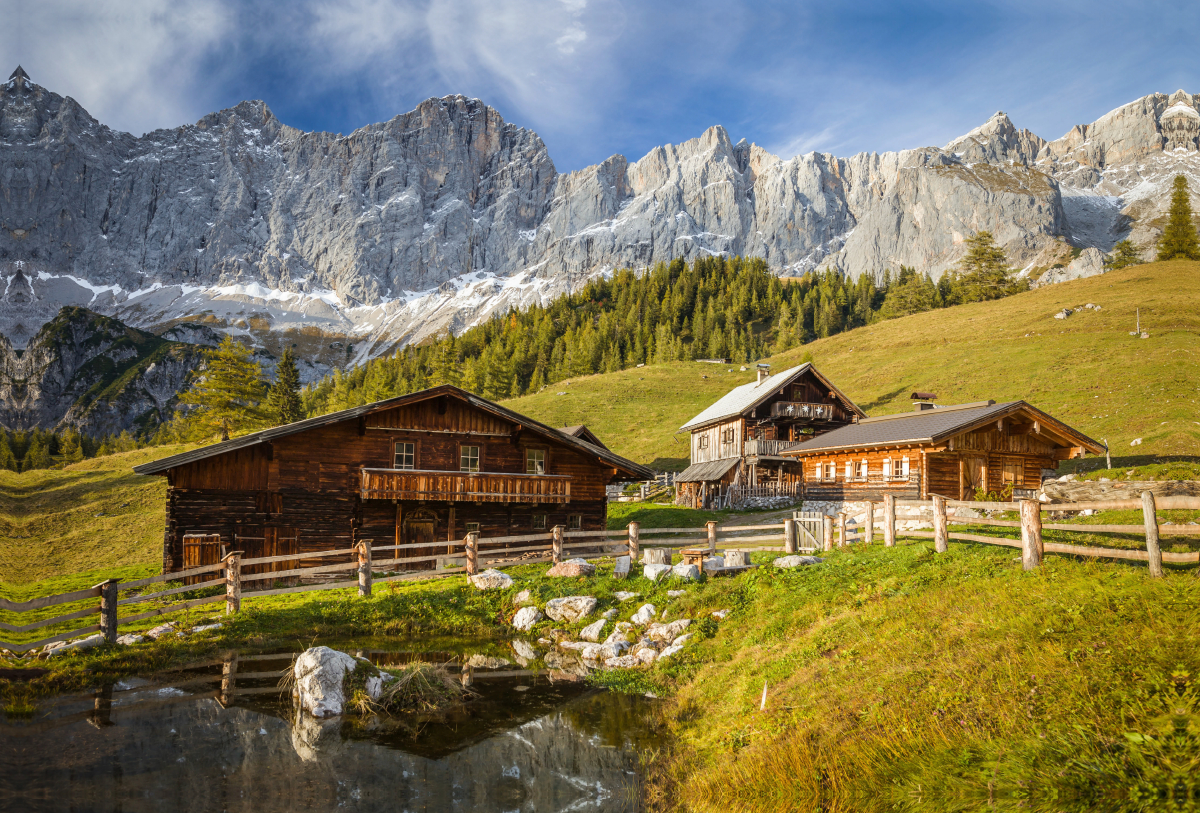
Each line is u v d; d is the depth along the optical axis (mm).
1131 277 99062
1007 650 9461
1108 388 56906
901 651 11102
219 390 80625
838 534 22938
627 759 10992
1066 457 37844
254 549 27703
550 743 11562
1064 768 6816
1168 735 6738
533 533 31922
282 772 10219
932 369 77938
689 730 11938
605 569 22844
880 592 14883
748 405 55094
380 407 29078
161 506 49750
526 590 21016
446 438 30734
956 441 36469
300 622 18938
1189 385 52938
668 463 73500
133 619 18484
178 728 11797
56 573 36375
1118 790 6398
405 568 29094
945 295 164000
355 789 9734
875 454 40188
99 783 9609
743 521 43219
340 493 28859
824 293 186125
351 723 12281
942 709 8766
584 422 90188
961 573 14344
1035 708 8000
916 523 26953
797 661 12773
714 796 9242
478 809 9227
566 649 17422
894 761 8219
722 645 15625
